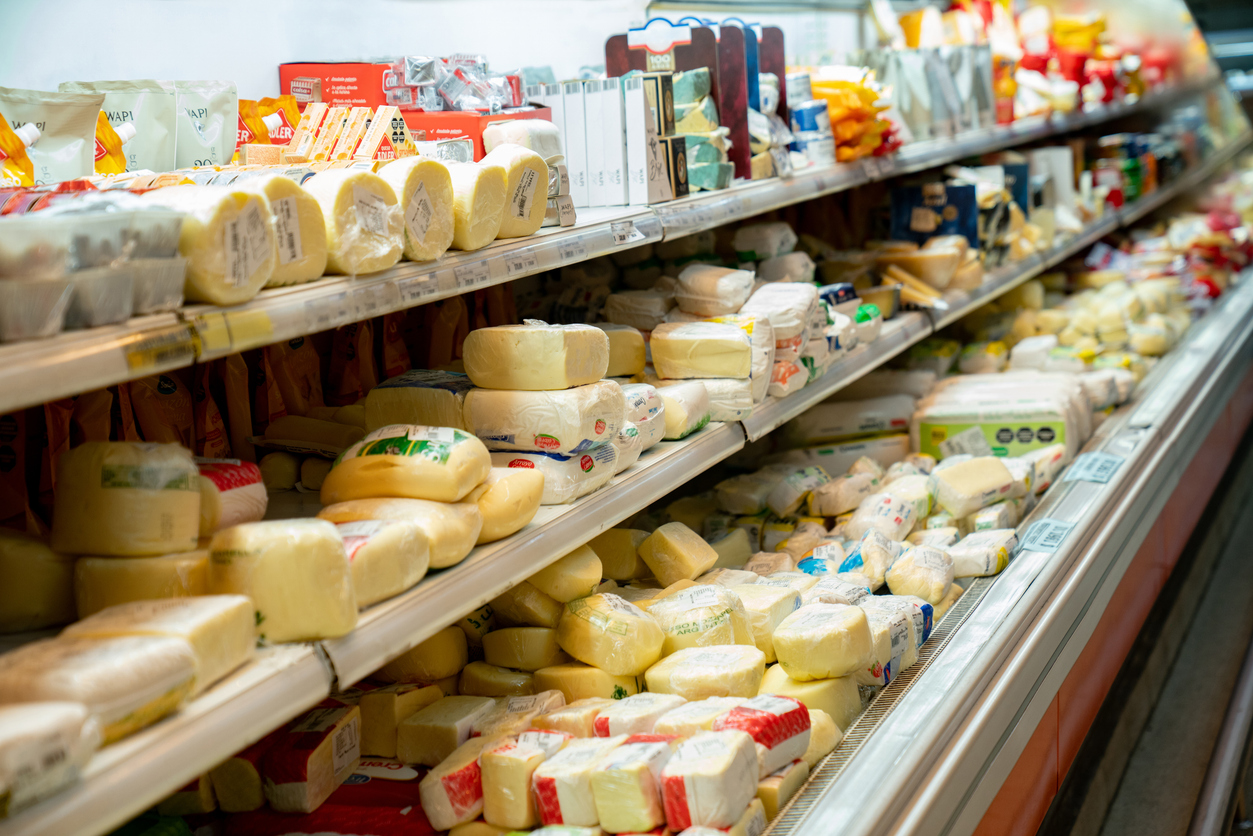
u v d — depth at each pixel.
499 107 1.96
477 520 1.39
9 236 0.90
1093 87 4.72
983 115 3.61
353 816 1.47
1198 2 6.52
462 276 1.46
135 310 1.01
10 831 0.79
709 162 2.17
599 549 2.04
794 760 1.46
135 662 0.93
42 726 0.82
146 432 1.56
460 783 1.41
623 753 1.35
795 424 3.08
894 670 1.78
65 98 1.35
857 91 2.63
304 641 1.13
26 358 0.88
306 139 1.71
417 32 2.37
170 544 1.15
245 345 1.11
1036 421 2.90
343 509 1.36
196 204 1.08
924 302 2.99
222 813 1.51
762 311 2.16
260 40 2.01
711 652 1.67
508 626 1.80
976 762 1.61
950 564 2.18
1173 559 3.32
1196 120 6.54
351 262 1.27
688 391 1.93
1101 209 4.66
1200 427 3.64
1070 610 2.18
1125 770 2.57
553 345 1.54
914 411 3.06
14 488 1.36
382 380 2.08
